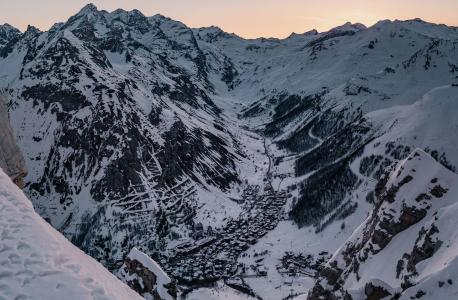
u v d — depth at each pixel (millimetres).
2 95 45438
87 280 21531
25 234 23031
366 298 54188
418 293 44750
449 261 45500
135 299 25000
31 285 19500
